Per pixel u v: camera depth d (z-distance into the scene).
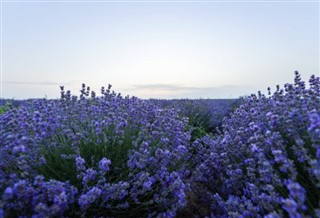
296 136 2.21
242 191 2.60
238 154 2.86
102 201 2.17
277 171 2.16
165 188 2.35
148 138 3.07
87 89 3.90
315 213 1.69
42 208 1.63
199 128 5.52
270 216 1.67
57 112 3.59
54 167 2.52
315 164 1.69
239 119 3.59
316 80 2.96
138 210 2.36
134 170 2.49
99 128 2.83
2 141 2.49
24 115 2.96
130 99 4.31
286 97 3.01
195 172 3.07
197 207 2.85
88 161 2.62
